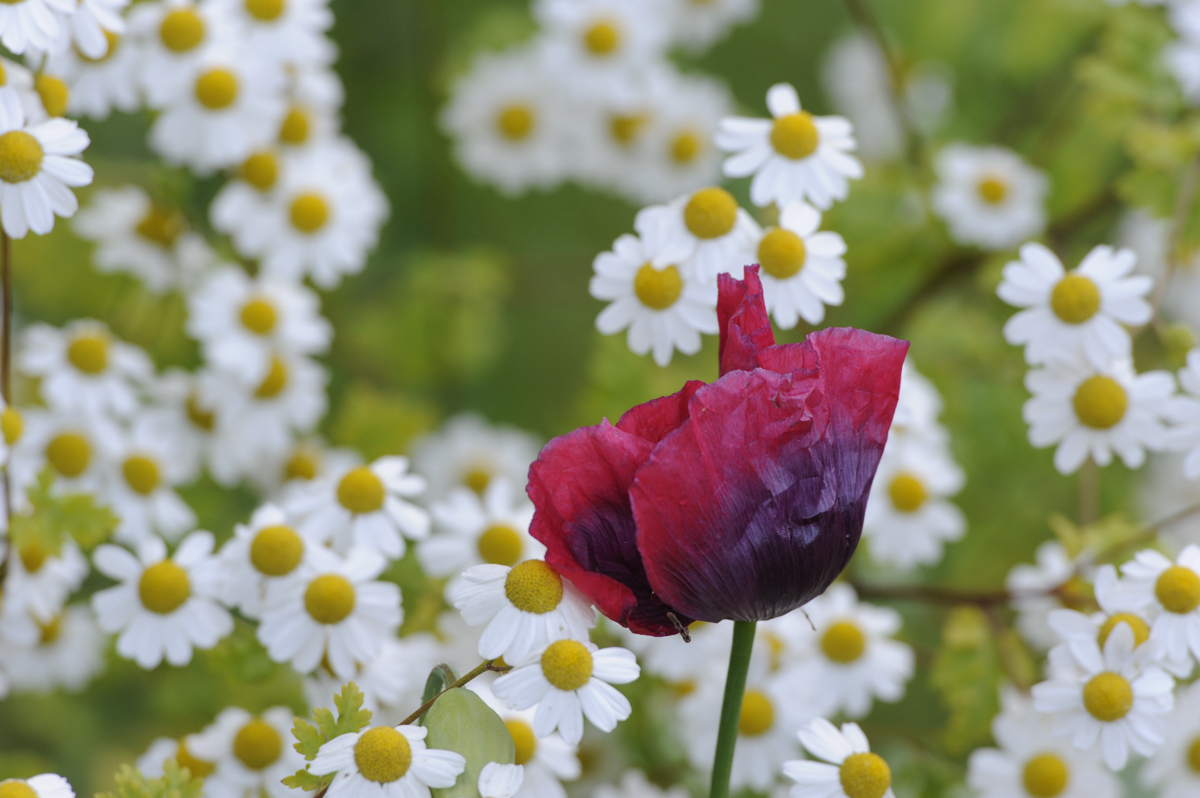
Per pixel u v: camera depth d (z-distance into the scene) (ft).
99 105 2.09
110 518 1.96
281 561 1.94
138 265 2.25
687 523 1.75
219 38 2.11
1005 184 2.41
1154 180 2.19
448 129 2.58
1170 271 2.14
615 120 2.50
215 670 1.97
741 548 1.76
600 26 2.40
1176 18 2.25
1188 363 1.98
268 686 2.02
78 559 2.04
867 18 2.45
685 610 1.77
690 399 1.75
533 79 2.53
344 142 2.27
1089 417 1.98
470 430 2.48
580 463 1.76
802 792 1.86
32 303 2.40
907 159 2.60
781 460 1.76
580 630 1.82
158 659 1.96
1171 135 2.20
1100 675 1.88
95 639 2.13
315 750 1.81
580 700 1.81
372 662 1.95
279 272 2.20
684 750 2.12
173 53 2.10
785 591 1.77
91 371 2.13
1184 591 1.89
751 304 1.78
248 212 2.19
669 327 1.94
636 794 2.05
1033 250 1.99
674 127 2.51
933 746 2.10
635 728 2.13
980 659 2.06
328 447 2.38
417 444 2.44
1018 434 2.39
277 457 2.25
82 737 2.37
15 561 2.01
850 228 2.39
